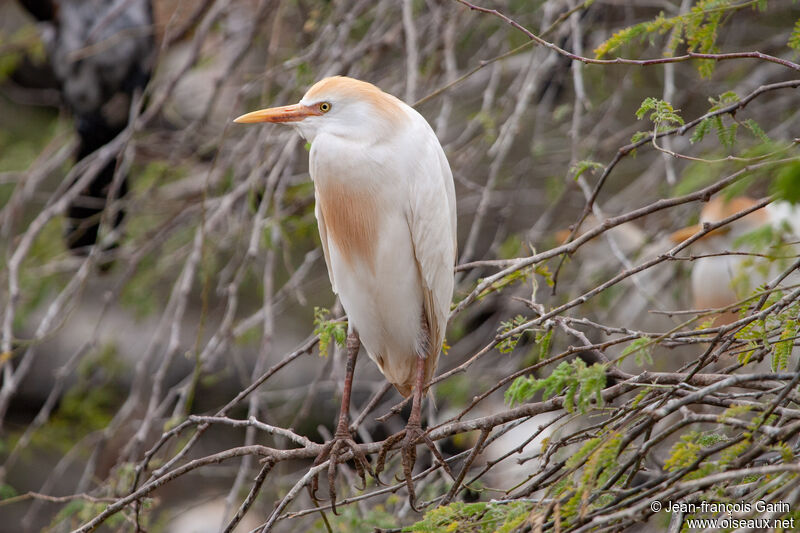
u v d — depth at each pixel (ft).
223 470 25.79
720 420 10.34
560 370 11.18
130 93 29.60
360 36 29.09
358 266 15.65
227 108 34.04
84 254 29.09
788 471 9.91
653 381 12.30
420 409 14.92
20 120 39.65
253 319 22.21
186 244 27.68
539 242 26.96
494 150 21.84
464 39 27.91
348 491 19.51
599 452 10.53
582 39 26.30
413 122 15.47
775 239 13.78
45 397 42.88
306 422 39.52
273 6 28.32
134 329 43.16
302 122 15.33
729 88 26.40
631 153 14.14
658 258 12.57
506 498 12.60
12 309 23.32
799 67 12.30
